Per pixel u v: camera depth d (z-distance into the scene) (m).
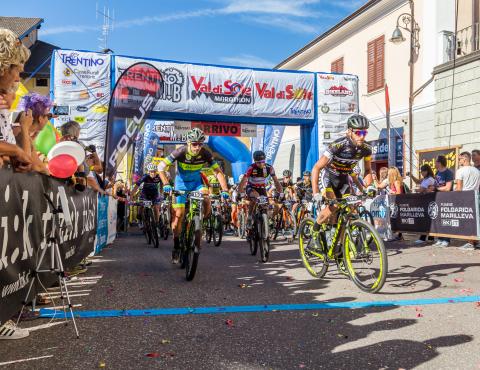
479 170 7.52
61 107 9.67
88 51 9.84
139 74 8.03
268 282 4.69
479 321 3.16
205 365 2.39
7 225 2.48
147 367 2.35
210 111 10.79
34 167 3.16
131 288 4.35
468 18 11.95
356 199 4.30
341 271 4.70
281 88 11.32
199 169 5.45
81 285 4.48
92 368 2.33
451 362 2.42
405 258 6.25
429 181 8.35
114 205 9.38
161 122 17.34
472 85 10.55
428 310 3.46
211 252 7.48
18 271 2.68
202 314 3.38
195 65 10.71
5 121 2.79
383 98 14.56
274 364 2.40
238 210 10.44
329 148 4.62
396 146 13.74
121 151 7.32
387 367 2.36
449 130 11.25
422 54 12.79
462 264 5.67
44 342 2.73
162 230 9.75
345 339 2.80
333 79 11.69
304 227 5.33
